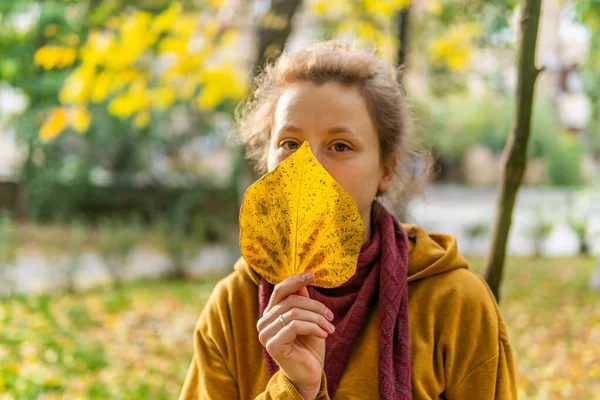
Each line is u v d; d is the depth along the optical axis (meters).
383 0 5.49
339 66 1.51
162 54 5.42
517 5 4.34
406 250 1.60
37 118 14.23
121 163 15.87
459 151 33.91
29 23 9.57
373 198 1.57
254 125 1.82
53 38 8.38
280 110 1.51
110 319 7.23
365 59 1.58
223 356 1.61
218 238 14.17
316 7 5.96
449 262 1.61
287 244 1.30
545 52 7.84
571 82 34.41
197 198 14.66
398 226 1.65
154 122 15.26
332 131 1.46
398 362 1.45
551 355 5.74
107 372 5.14
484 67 7.72
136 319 7.27
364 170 1.49
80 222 15.16
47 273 9.34
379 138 1.58
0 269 8.56
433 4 6.91
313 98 1.47
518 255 13.75
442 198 28.14
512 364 1.60
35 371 4.70
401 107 1.68
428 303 1.56
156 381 4.88
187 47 5.27
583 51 10.22
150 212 15.27
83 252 10.27
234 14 5.84
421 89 10.15
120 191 15.41
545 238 13.82
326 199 1.26
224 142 15.49
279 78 1.61
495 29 5.79
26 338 5.79
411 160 1.84
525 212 21.75
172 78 5.56
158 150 16.25
